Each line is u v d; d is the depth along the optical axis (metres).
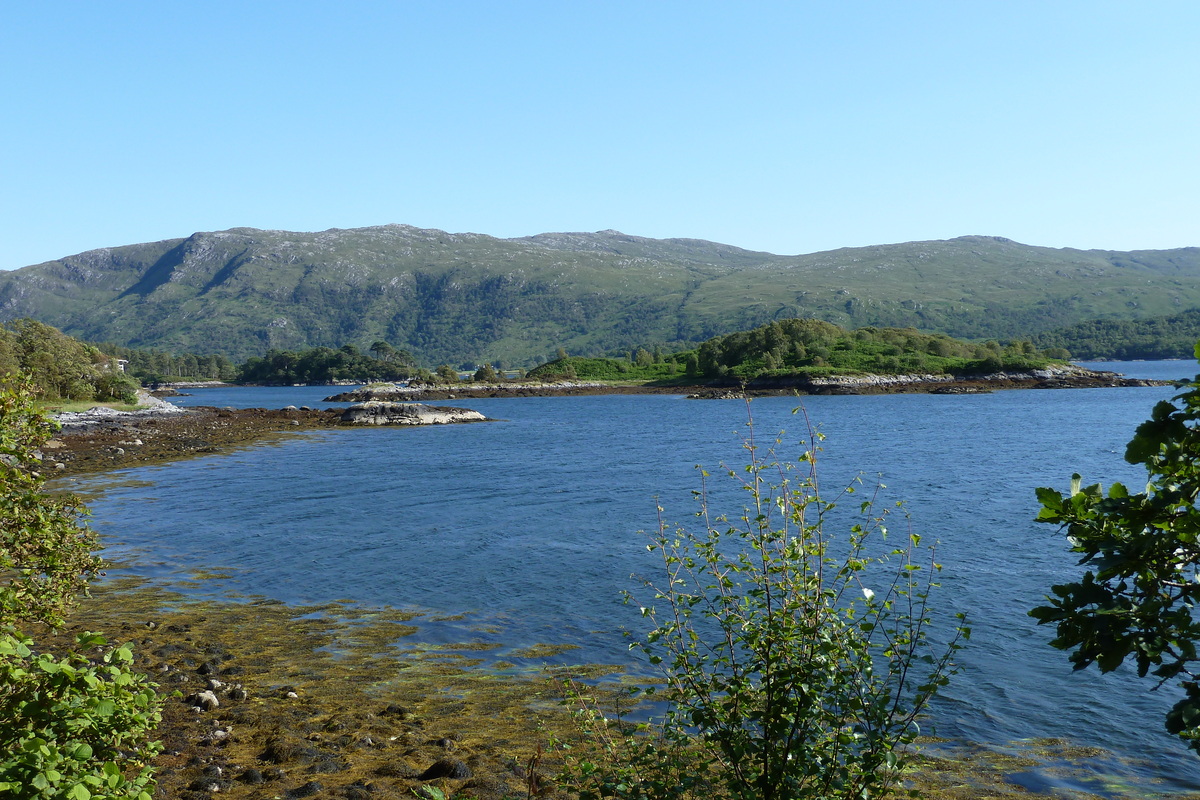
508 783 9.41
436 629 16.27
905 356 161.12
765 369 155.50
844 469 43.03
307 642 15.45
